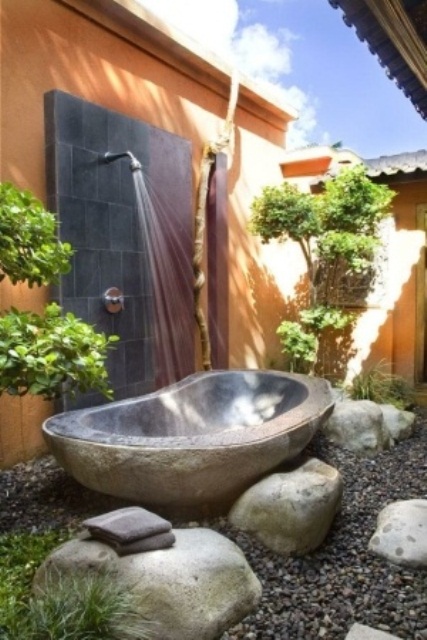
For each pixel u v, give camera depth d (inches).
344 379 221.9
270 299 231.1
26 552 84.0
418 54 98.1
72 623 61.3
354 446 143.5
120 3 142.6
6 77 120.1
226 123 188.2
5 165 120.1
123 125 146.1
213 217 191.0
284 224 194.9
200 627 66.4
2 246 83.0
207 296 193.8
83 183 133.3
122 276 146.9
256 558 87.3
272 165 233.6
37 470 121.6
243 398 152.9
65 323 88.3
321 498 91.1
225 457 89.4
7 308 121.4
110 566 68.9
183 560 70.7
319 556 91.2
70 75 135.6
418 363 211.0
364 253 205.3
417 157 281.3
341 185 194.2
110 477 90.4
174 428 133.7
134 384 151.8
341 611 76.4
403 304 213.3
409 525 94.9
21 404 126.3
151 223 158.1
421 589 82.0
